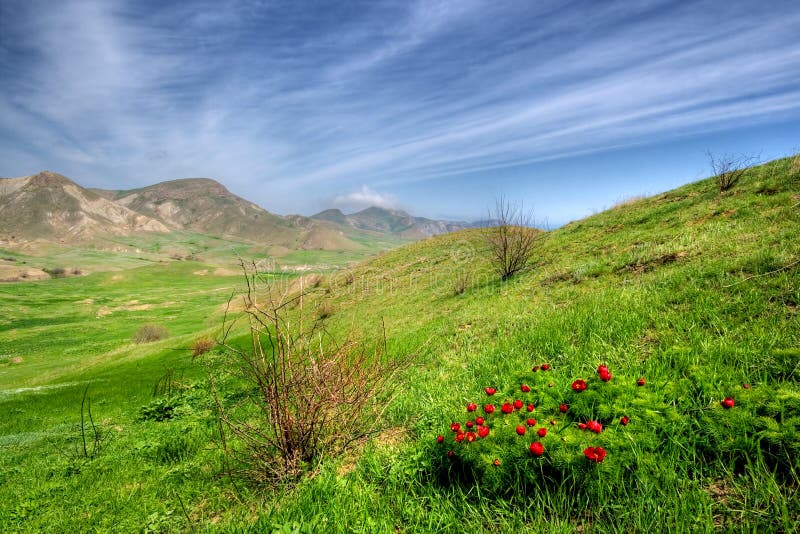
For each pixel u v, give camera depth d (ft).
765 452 8.22
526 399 11.76
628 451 8.67
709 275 21.17
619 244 41.91
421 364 24.90
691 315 17.19
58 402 56.39
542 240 66.23
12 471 22.13
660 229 40.55
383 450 13.51
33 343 208.44
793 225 24.38
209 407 26.76
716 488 8.09
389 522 9.18
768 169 44.24
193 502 13.52
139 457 20.40
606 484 8.29
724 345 13.42
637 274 28.99
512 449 9.18
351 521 9.37
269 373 13.53
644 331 17.65
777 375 11.31
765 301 16.17
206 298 391.24
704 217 37.17
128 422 32.30
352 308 75.05
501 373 18.75
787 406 8.56
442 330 33.50
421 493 10.17
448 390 18.63
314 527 9.06
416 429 14.90
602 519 7.96
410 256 120.06
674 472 8.24
